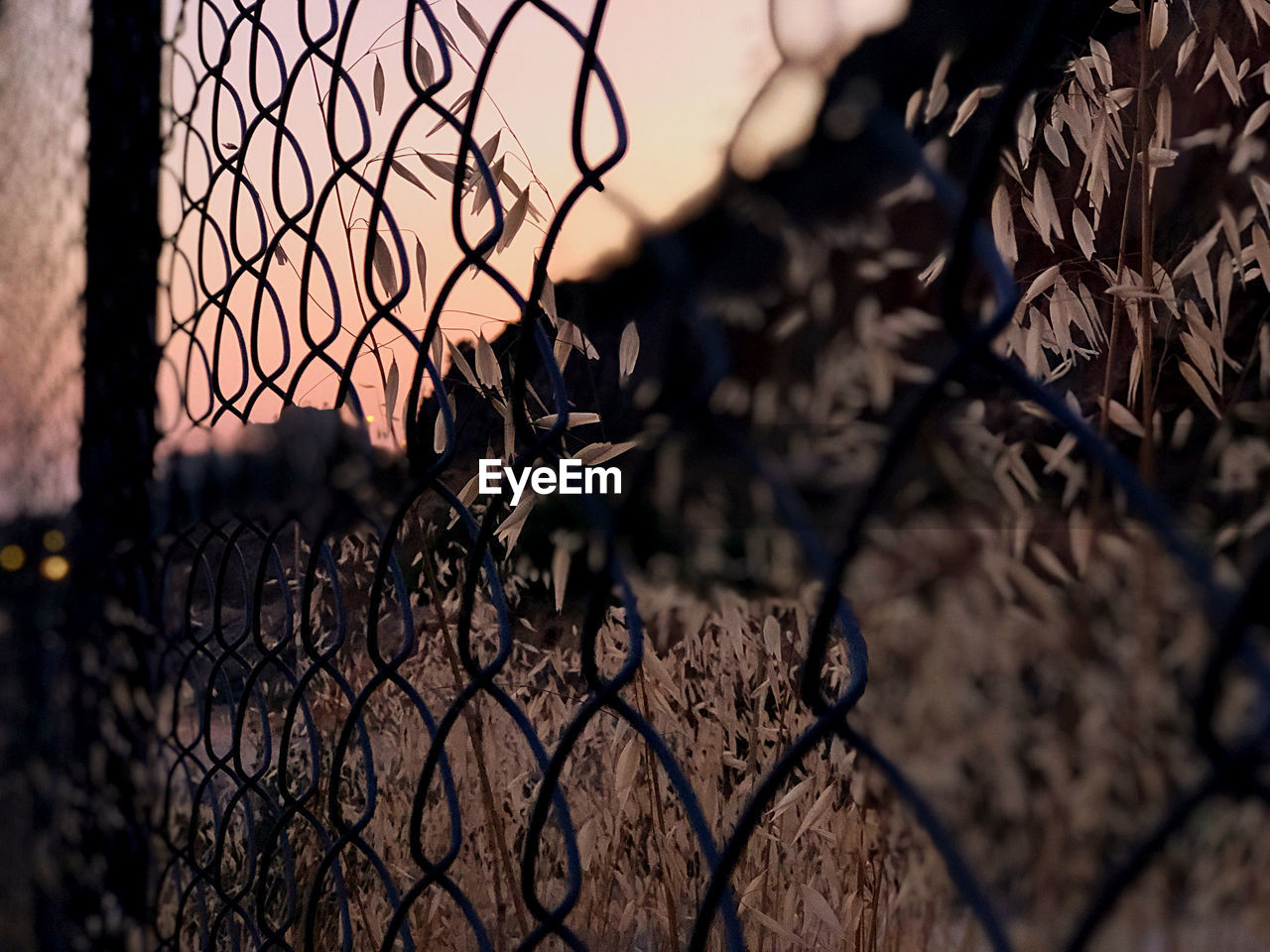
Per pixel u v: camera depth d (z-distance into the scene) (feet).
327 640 2.08
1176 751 1.63
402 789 2.06
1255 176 1.56
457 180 1.01
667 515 2.07
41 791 2.19
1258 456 1.53
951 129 1.52
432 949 1.99
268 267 1.41
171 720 1.96
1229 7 1.94
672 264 0.75
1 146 2.45
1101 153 1.57
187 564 2.24
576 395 1.42
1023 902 1.75
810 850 1.81
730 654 1.88
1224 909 1.62
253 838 1.80
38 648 2.22
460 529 1.69
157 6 1.92
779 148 0.64
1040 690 2.10
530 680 1.95
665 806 1.86
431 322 1.06
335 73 1.25
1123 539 1.58
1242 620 0.40
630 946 1.86
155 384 1.93
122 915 2.11
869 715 2.43
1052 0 0.51
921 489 2.45
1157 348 1.74
